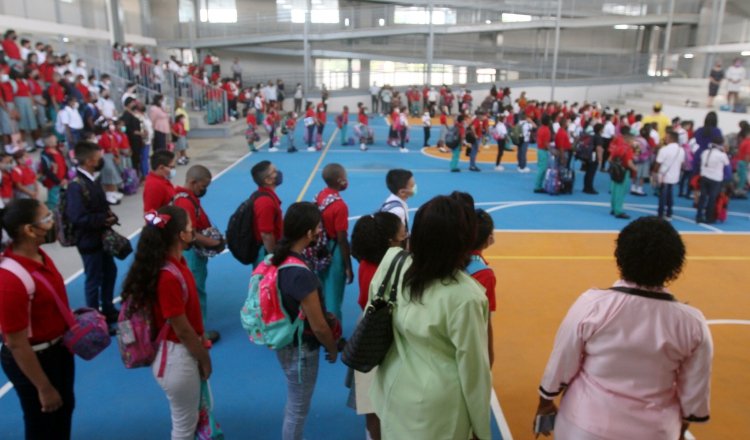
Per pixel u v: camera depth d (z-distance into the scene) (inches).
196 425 137.0
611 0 1229.7
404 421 94.5
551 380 102.7
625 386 94.8
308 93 1316.4
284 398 185.2
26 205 120.0
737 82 799.1
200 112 946.7
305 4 1343.5
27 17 739.4
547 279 305.3
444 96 1199.6
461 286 90.3
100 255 218.7
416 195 519.2
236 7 1336.1
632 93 1187.9
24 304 117.0
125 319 125.6
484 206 477.7
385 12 1304.1
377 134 983.0
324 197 209.6
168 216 127.6
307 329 135.9
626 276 96.5
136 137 505.0
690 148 513.0
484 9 1299.2
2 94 484.4
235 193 501.7
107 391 187.9
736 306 271.6
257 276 134.6
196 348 127.4
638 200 514.6
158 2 1288.1
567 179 524.1
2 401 181.5
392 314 97.4
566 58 1255.5
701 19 1154.7
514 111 1009.5
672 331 92.0
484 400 90.7
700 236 398.0
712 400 189.5
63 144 514.0
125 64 840.9
